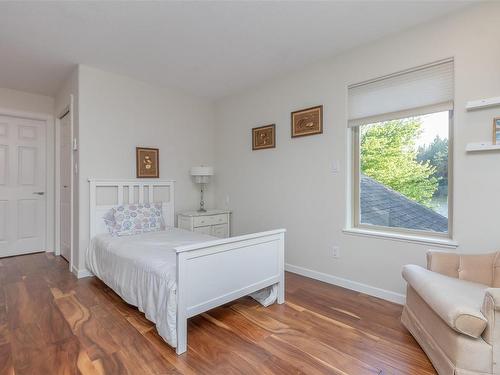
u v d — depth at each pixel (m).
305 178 3.17
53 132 4.18
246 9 2.12
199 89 3.91
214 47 2.71
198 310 1.89
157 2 2.03
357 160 2.87
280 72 3.31
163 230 3.38
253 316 2.23
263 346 1.83
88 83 3.15
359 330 2.02
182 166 4.08
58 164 4.08
